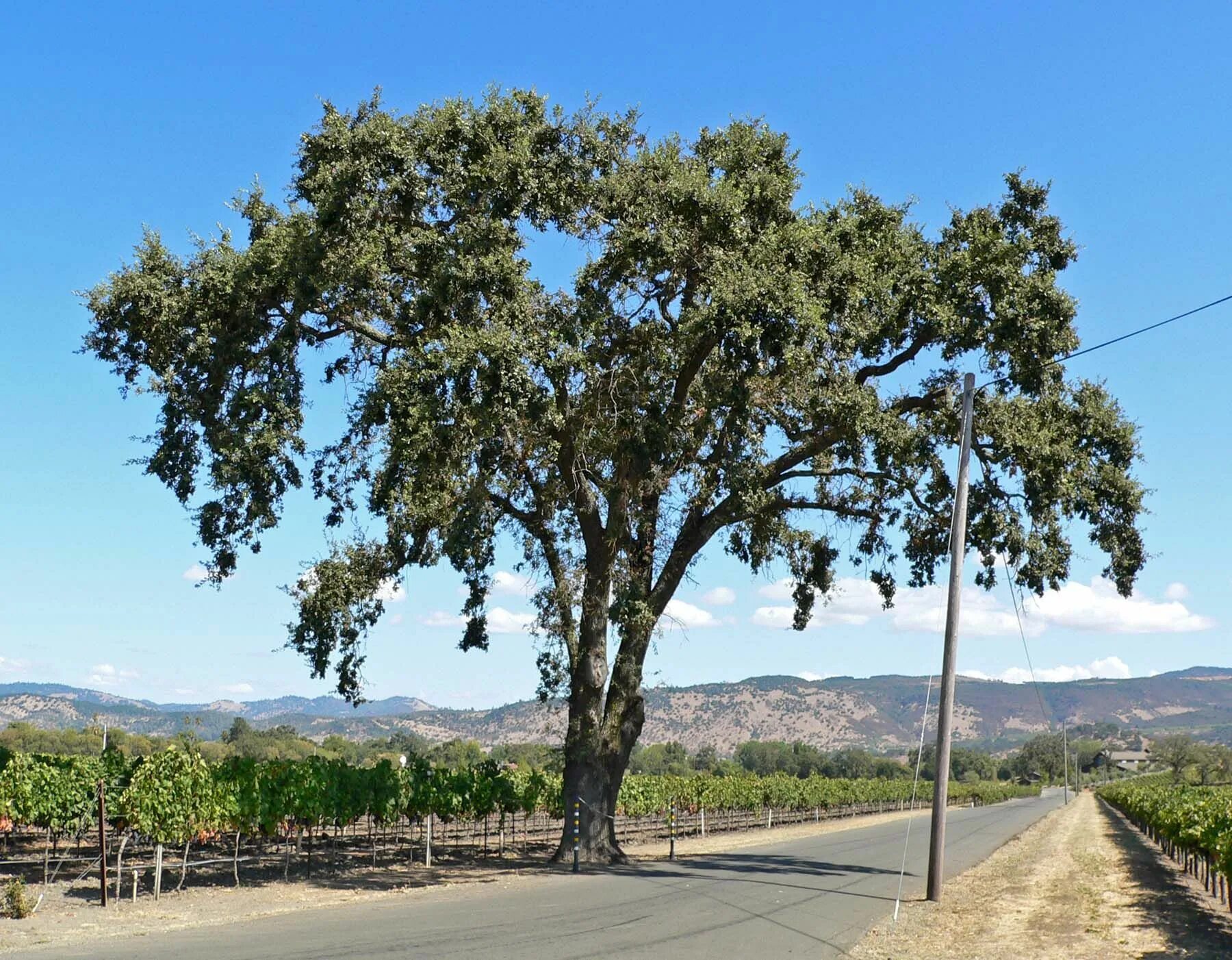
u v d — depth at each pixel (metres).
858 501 29.36
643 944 13.48
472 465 22.92
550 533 26.69
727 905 18.00
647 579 25.89
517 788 33.72
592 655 27.06
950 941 14.65
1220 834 22.70
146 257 22.36
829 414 24.62
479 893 19.64
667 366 24.67
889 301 24.53
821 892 20.53
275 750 64.56
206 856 25.80
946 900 19.61
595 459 24.89
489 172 21.59
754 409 24.23
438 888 20.50
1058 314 23.95
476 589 28.31
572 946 13.14
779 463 27.25
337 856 27.48
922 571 28.95
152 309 21.84
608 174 23.25
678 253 23.14
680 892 19.86
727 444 23.25
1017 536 25.70
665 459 23.61
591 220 23.39
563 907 17.42
